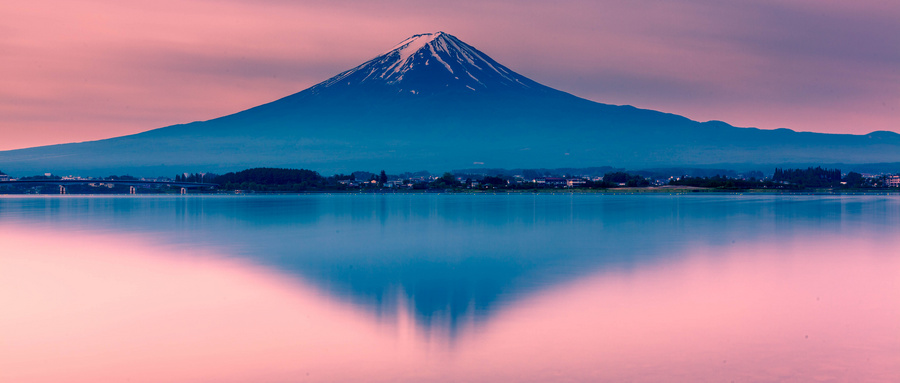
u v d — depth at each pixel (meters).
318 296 36.06
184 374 22.95
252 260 51.69
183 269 46.59
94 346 26.09
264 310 32.44
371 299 35.19
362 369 23.25
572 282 39.91
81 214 120.88
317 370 23.22
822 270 44.12
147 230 81.94
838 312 30.91
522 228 83.50
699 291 36.41
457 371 22.95
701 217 103.62
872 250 55.59
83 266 48.38
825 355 24.30
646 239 66.94
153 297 35.88
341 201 197.38
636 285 38.59
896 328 27.95
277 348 25.72
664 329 27.94
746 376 22.27
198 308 32.94
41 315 31.41
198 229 83.44
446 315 30.98
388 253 56.28
